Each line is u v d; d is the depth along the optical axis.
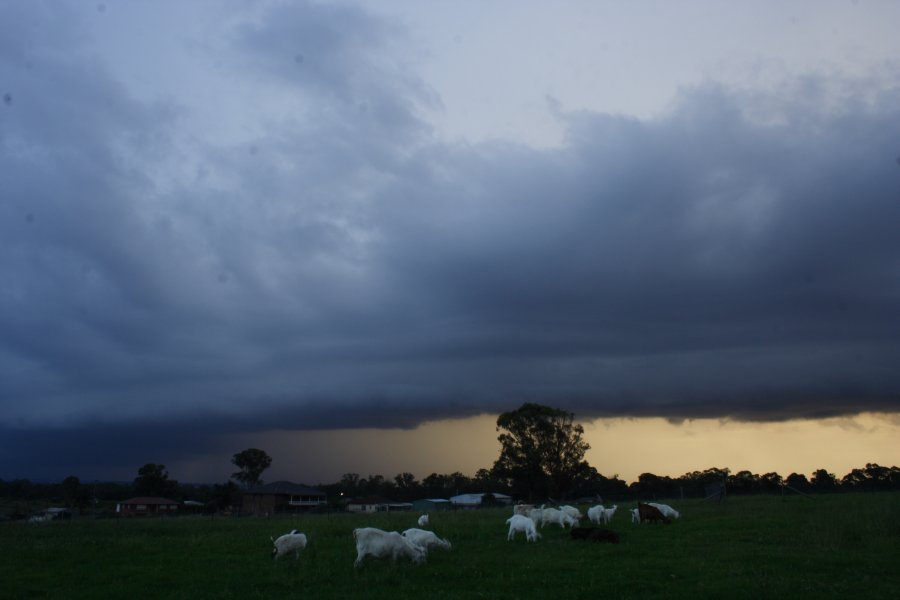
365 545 18.16
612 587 14.79
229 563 20.22
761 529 24.61
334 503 99.19
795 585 14.61
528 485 82.94
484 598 14.03
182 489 111.06
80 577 18.50
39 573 19.20
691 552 19.53
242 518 49.59
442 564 18.33
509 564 18.09
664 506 30.22
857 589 14.23
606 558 18.77
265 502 91.06
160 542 26.75
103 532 33.19
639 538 23.00
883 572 16.09
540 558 18.94
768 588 14.33
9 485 115.19
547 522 26.70
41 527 37.38
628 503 53.88
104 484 112.25
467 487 125.00
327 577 17.02
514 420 82.69
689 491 84.75
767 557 18.36
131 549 24.30
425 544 20.58
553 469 82.44
